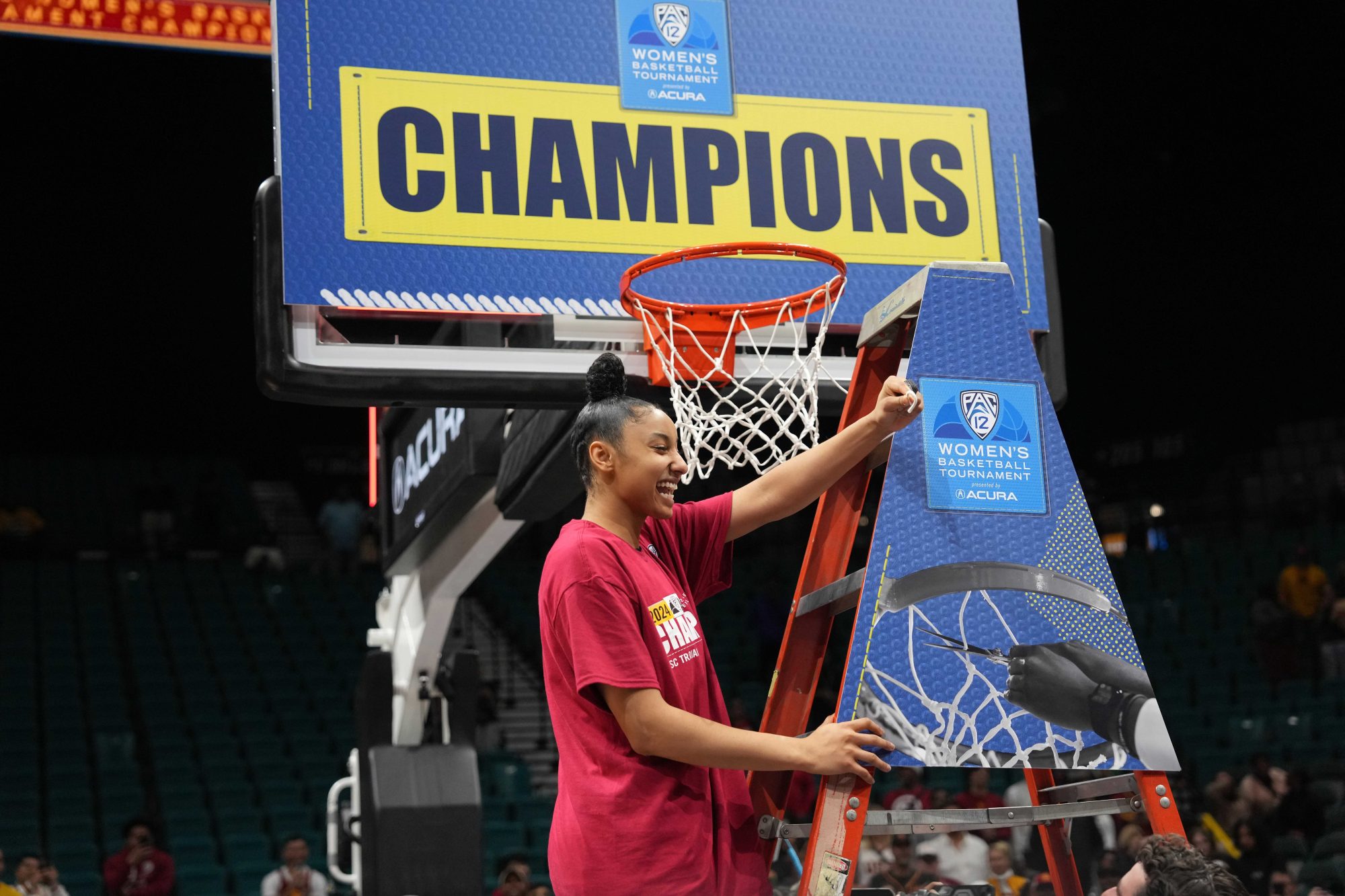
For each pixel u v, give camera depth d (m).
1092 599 2.02
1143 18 12.74
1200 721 10.67
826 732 1.84
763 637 11.89
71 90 14.38
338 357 2.91
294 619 12.90
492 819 9.59
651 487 2.01
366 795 4.81
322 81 3.01
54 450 17.02
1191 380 15.30
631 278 2.98
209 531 15.27
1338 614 11.30
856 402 2.29
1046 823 2.30
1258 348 14.65
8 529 14.37
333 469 18.67
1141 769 1.95
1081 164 14.44
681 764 1.89
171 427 17.50
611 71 3.20
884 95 3.38
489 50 3.13
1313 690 10.89
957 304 2.11
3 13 7.85
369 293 2.92
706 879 1.84
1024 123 3.46
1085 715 1.95
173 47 8.16
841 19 3.40
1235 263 14.60
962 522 2.01
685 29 3.28
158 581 13.48
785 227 3.22
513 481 3.58
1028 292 3.35
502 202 3.05
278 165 2.95
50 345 16.30
